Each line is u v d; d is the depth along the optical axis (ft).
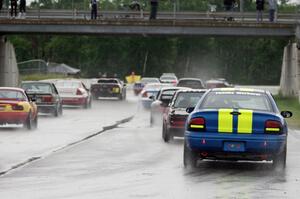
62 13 477.36
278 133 106.93
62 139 165.17
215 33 437.58
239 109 108.78
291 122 250.57
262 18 459.73
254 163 120.57
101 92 401.49
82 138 168.96
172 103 163.63
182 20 436.35
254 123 106.52
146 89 315.58
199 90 166.30
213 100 114.01
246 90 117.08
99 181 98.17
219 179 100.94
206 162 121.39
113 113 289.74
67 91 314.55
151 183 96.58
